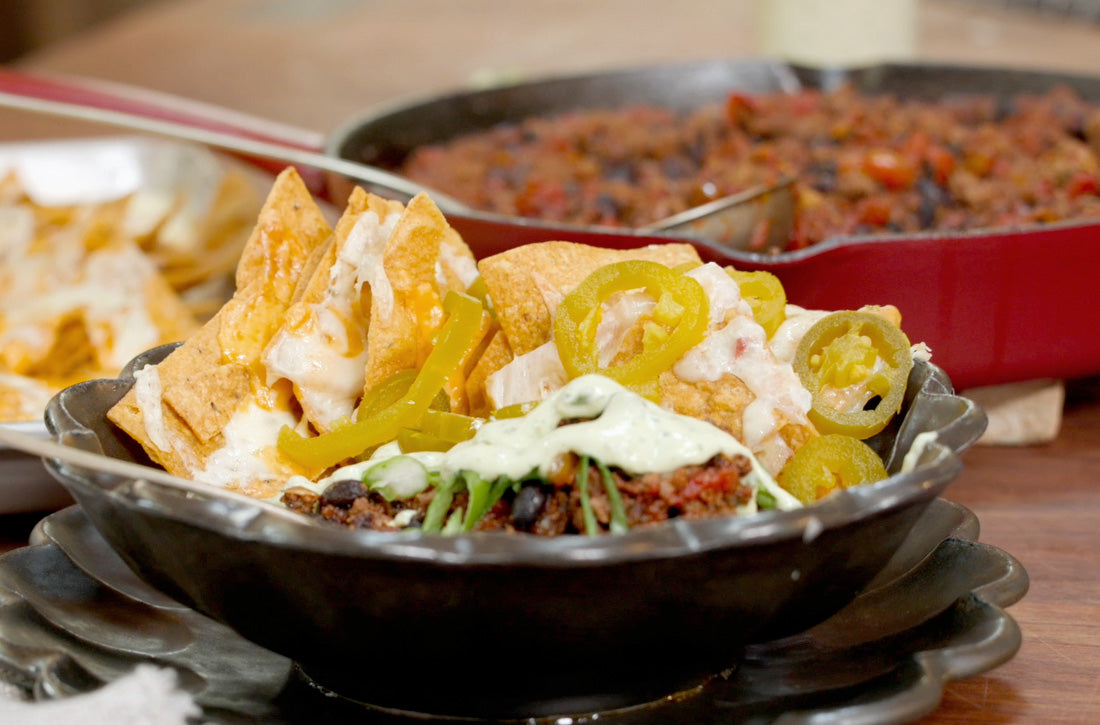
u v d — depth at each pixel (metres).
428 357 0.55
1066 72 0.96
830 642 0.53
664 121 0.93
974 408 0.52
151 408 0.54
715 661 0.51
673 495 0.49
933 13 1.70
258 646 0.53
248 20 1.77
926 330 0.64
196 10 1.87
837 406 0.54
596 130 0.89
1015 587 0.52
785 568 0.49
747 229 0.69
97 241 0.75
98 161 0.88
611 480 0.49
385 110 0.89
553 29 1.66
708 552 0.47
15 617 0.52
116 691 0.50
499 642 0.49
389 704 0.51
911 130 0.84
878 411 0.54
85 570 0.55
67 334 0.70
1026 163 0.79
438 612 0.48
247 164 0.75
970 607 0.52
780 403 0.53
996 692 0.54
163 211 0.83
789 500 0.51
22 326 0.69
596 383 0.51
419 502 0.51
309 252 0.58
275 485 0.54
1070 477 0.66
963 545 0.54
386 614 0.48
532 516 0.50
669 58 1.43
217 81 1.42
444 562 0.47
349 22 1.76
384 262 0.55
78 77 1.44
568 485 0.50
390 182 0.69
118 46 1.63
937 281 0.64
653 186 0.77
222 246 0.79
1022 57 1.39
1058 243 0.64
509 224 0.64
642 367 0.53
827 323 0.55
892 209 0.73
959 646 0.50
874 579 0.51
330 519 0.51
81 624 0.53
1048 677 0.54
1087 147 0.85
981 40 1.50
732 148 0.83
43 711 0.49
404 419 0.54
